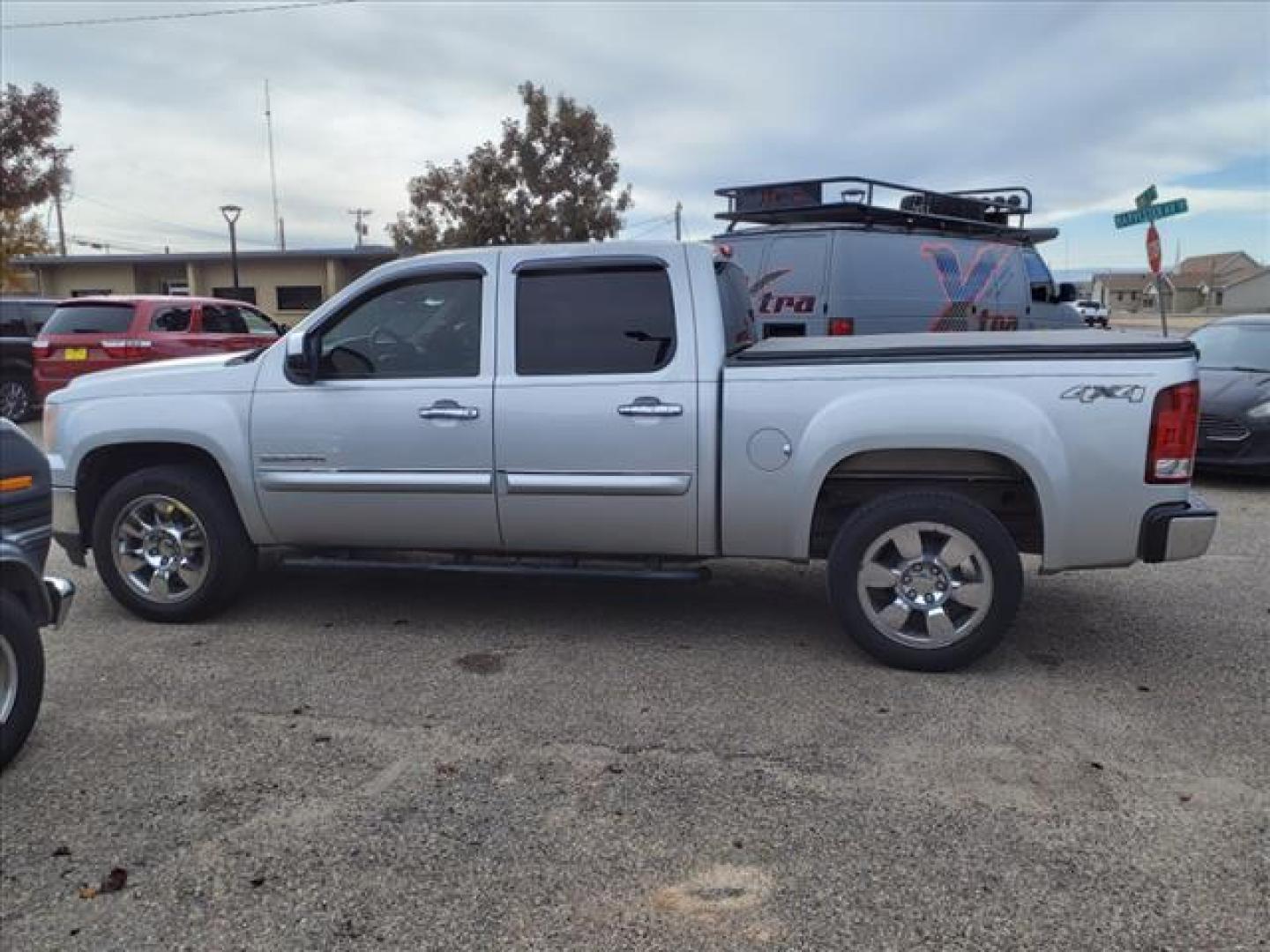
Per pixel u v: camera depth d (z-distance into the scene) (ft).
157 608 17.02
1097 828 10.46
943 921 8.94
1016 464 14.14
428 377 15.89
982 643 14.46
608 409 15.15
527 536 15.93
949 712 13.35
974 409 14.03
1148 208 47.67
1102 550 14.19
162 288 111.45
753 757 12.08
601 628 16.96
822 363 14.65
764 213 30.14
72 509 17.25
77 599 18.69
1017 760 11.97
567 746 12.42
